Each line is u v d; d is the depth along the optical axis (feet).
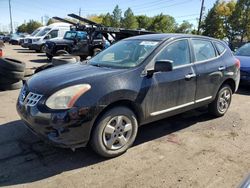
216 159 13.09
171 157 13.16
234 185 11.10
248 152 13.93
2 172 11.53
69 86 11.64
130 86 12.69
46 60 53.62
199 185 11.03
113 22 274.57
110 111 12.26
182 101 15.34
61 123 11.16
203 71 16.29
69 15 47.21
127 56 14.69
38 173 11.55
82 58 50.34
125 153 13.37
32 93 12.10
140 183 11.05
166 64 12.85
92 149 12.53
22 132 15.38
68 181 11.06
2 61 24.38
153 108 13.89
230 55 19.02
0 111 18.93
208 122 17.89
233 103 22.86
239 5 158.30
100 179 11.25
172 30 266.36
